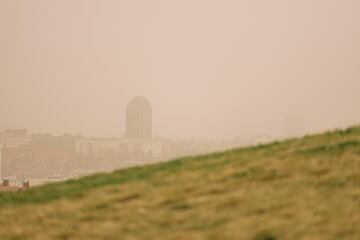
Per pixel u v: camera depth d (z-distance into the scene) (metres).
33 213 21.20
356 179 20.20
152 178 23.98
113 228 18.39
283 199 19.22
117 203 20.97
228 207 19.06
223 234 16.97
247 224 17.55
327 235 16.53
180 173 24.08
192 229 17.58
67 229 18.83
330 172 21.16
